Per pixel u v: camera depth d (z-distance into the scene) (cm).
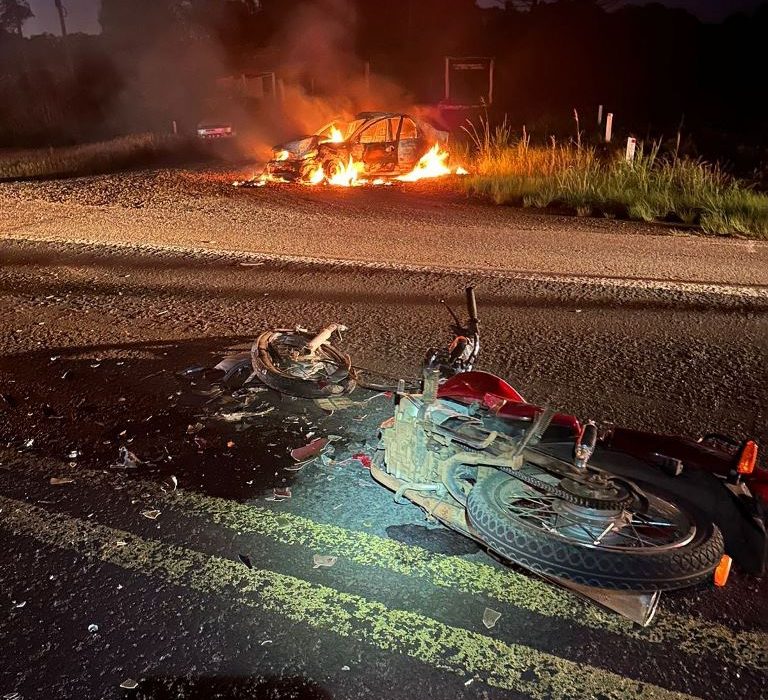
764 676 285
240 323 709
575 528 309
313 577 334
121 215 1302
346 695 268
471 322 436
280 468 436
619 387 571
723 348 664
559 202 1469
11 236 1125
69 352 624
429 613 313
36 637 293
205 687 270
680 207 1391
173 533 367
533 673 281
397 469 371
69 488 407
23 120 4106
